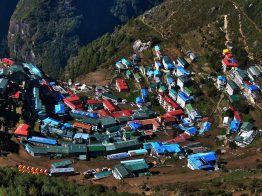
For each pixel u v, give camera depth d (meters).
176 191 167.25
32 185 132.88
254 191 155.50
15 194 124.38
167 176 189.62
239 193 158.88
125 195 157.62
